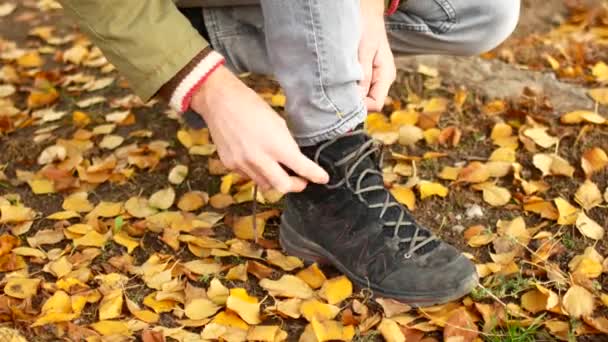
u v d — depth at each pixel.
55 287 1.67
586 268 1.68
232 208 1.94
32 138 2.34
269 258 1.72
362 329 1.54
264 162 1.38
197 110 1.43
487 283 1.65
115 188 2.07
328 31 1.40
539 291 1.62
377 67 1.65
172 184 2.06
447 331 1.51
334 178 1.60
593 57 2.69
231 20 1.67
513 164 2.02
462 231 1.85
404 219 1.62
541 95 2.38
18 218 1.93
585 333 1.54
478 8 1.73
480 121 2.27
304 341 1.52
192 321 1.57
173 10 1.40
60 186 2.05
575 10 2.98
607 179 2.00
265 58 1.68
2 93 2.66
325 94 1.45
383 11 1.66
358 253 1.61
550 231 1.82
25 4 3.37
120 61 1.40
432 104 2.35
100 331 1.55
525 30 2.88
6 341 1.51
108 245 1.82
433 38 1.79
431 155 2.10
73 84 2.69
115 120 2.38
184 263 1.74
